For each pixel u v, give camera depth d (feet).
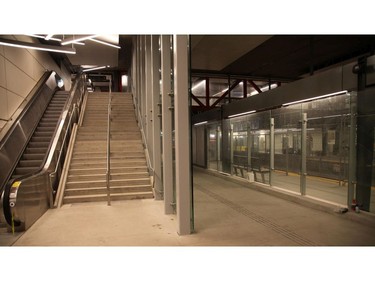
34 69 30.89
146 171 23.34
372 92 14.40
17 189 13.21
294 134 25.82
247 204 18.40
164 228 13.42
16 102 25.00
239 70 42.16
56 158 20.94
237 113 29.71
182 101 12.51
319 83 18.03
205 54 29.48
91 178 21.74
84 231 13.16
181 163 12.53
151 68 21.84
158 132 20.16
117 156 24.72
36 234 12.87
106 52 39.68
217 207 17.62
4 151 19.57
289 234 12.35
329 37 27.94
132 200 19.97
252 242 11.44
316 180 24.25
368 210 14.73
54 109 31.50
